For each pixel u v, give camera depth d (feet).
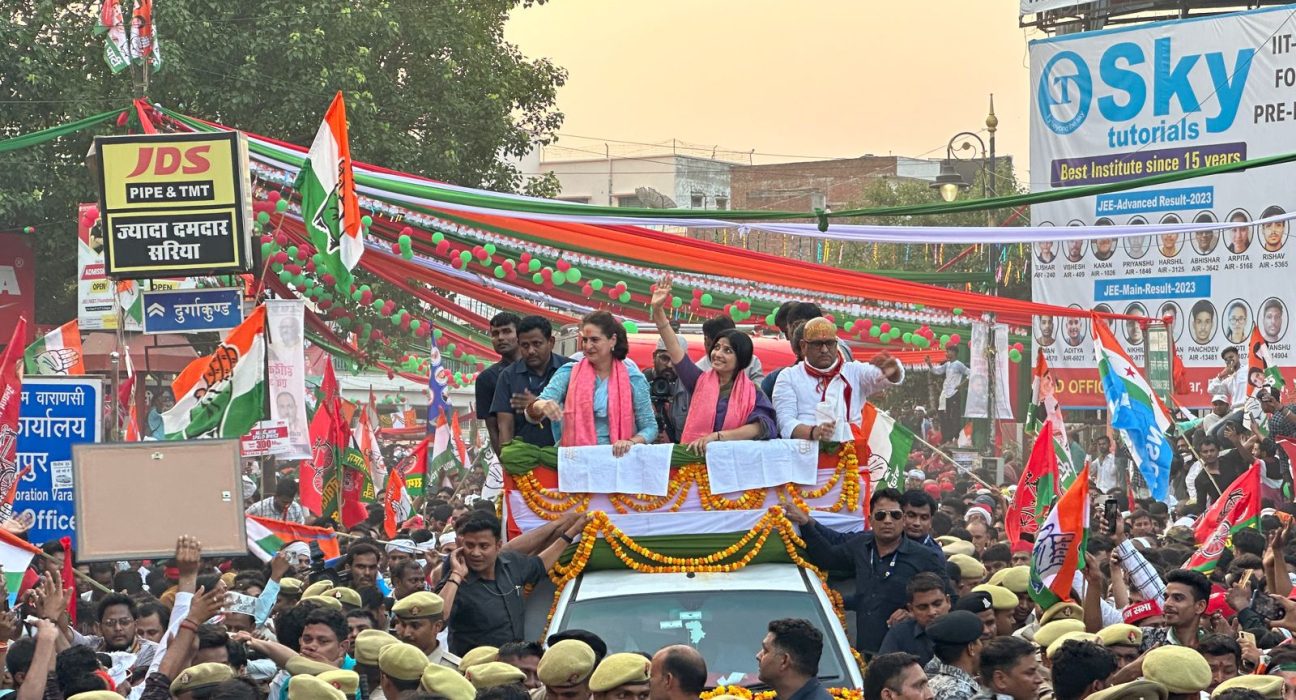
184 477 28.04
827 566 30.81
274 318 48.96
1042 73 105.09
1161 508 58.95
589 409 31.65
